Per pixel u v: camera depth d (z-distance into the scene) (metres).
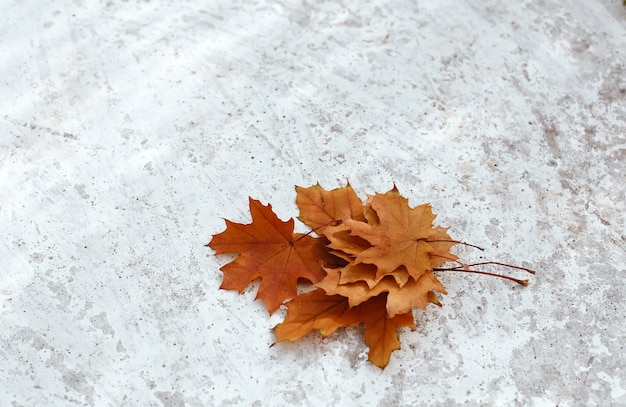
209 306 1.18
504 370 1.14
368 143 1.29
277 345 1.16
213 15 1.40
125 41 1.37
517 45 1.37
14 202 1.25
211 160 1.28
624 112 1.32
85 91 1.33
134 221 1.24
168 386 1.14
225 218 1.24
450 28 1.39
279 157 1.28
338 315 1.14
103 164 1.28
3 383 1.14
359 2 1.40
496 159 1.28
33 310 1.18
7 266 1.21
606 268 1.21
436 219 1.24
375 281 1.13
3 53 1.36
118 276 1.20
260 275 1.17
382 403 1.13
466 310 1.18
